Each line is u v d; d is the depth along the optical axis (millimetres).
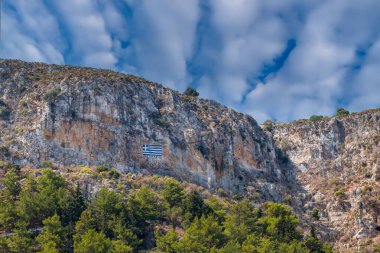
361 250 133750
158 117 160250
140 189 126562
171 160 151250
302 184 170375
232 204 139875
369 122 174125
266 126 192625
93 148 143125
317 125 184500
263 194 156625
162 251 105562
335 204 152750
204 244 107250
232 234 112875
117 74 170375
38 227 109875
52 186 116688
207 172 153125
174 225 120500
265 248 105250
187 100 174125
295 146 183250
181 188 130500
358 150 169625
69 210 111375
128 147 148375
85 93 151250
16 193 116375
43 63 174125
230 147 163875
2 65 165375
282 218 124000
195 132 159875
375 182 155125
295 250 109250
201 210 122250
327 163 173000
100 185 127062
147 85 170750
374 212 143500
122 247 99688
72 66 176625
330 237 143500
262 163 170250
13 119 147625
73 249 103250
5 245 97500
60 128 142250
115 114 151750
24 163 133875
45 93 150500
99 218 110312
